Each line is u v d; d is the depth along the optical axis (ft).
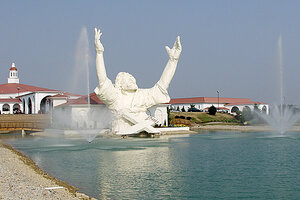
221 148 134.31
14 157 107.24
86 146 143.13
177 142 159.02
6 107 350.84
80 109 209.87
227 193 67.77
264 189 70.38
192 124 300.61
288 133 213.05
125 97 207.10
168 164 98.02
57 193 61.36
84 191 68.59
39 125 237.04
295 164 96.94
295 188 71.05
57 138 181.27
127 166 95.09
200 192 68.33
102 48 194.18
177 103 449.06
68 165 97.25
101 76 194.18
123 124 201.57
